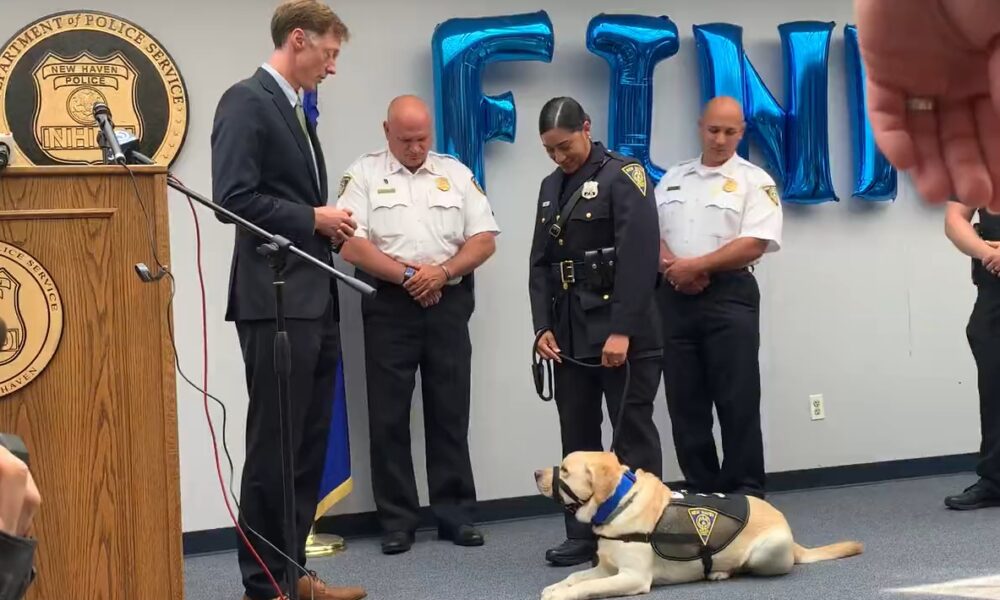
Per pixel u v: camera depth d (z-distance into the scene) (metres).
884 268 4.96
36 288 2.10
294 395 2.82
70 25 3.94
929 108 0.63
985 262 4.14
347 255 3.92
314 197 2.92
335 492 4.05
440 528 4.12
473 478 4.34
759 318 4.37
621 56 4.42
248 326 2.83
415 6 4.36
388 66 4.33
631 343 3.46
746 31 4.79
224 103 2.82
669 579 3.19
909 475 5.02
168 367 2.18
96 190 2.13
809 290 4.86
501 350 4.47
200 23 4.09
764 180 4.18
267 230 2.76
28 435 2.11
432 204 4.03
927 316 5.03
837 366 4.90
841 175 4.89
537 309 3.62
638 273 3.39
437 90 4.29
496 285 4.46
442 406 4.07
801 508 4.43
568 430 3.61
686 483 4.36
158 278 2.14
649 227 3.41
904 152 0.62
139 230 2.15
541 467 4.52
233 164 2.75
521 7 4.49
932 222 5.03
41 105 3.91
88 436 2.15
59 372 2.12
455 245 4.09
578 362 3.51
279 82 2.88
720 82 4.56
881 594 3.02
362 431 4.29
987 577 3.18
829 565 3.41
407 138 3.98
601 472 3.14
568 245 3.52
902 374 5.00
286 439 2.58
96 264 2.13
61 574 2.14
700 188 4.20
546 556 3.64
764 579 3.24
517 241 4.49
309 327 2.83
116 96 3.97
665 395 4.53
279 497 2.87
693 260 4.09
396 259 3.99
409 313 4.02
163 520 2.19
